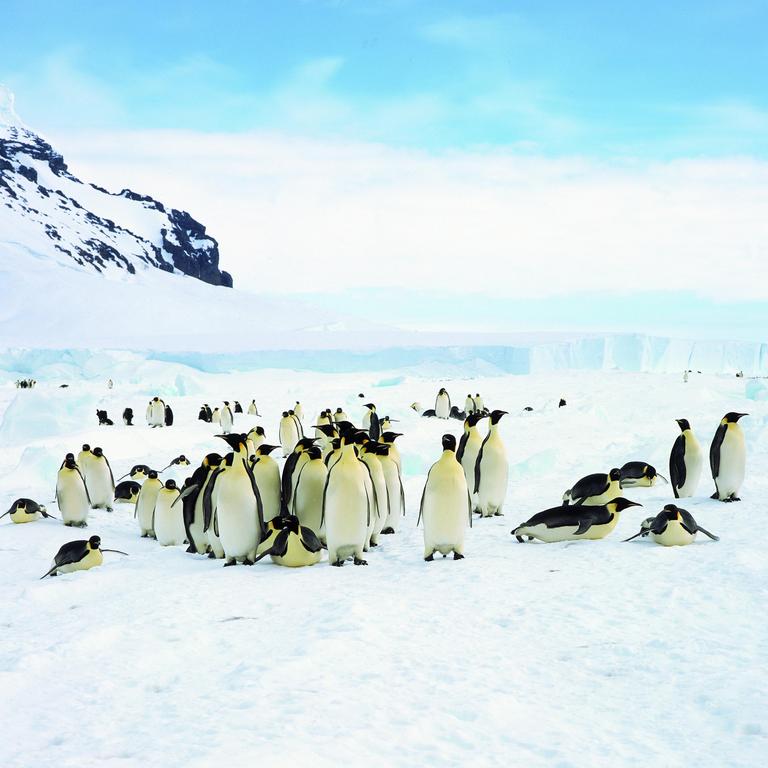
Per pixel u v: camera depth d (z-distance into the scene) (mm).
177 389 49969
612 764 3957
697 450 11984
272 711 4586
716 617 6184
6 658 5828
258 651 5742
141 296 131875
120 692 5113
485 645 5742
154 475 11609
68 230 167750
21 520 11906
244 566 8797
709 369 81688
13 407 29109
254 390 49031
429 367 70562
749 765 3893
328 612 6590
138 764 3969
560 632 5977
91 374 66312
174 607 6973
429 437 23344
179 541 10758
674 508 8875
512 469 16891
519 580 7547
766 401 32688
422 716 4520
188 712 4656
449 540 8586
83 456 13641
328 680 5062
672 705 4645
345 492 8438
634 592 6961
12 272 126750
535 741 4234
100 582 8289
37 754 4223
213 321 132000
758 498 11844
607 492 9641
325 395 42906
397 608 6688
